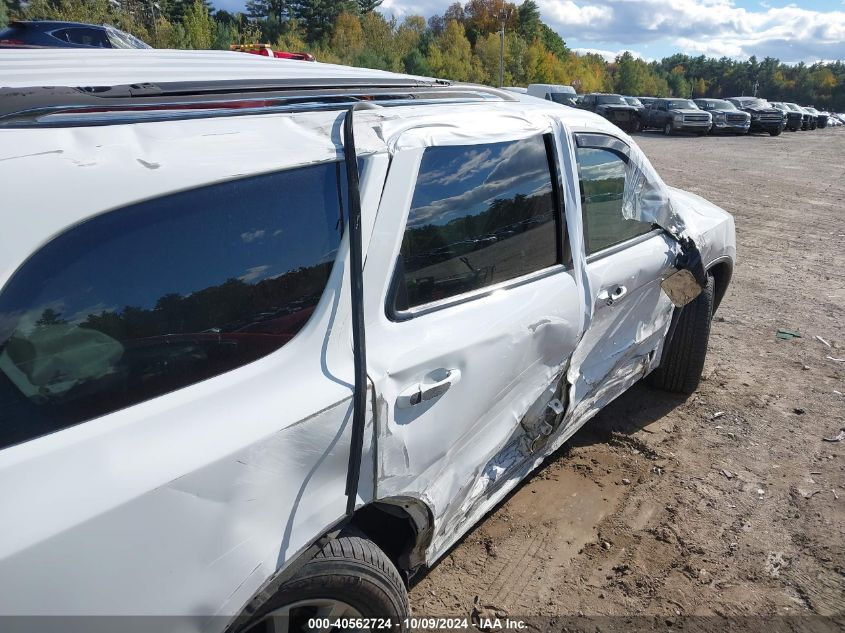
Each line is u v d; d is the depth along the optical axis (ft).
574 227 8.80
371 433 5.79
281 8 237.66
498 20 298.35
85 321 4.50
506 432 7.91
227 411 4.91
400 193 6.29
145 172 4.86
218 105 6.16
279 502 5.11
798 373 15.35
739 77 566.77
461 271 7.10
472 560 9.11
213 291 5.11
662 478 11.12
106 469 4.28
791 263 25.52
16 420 4.17
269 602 5.19
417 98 7.82
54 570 3.99
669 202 11.48
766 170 56.29
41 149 4.64
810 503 10.57
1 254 4.17
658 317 11.71
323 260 5.74
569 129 9.04
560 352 8.45
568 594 8.60
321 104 6.59
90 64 7.61
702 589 8.76
